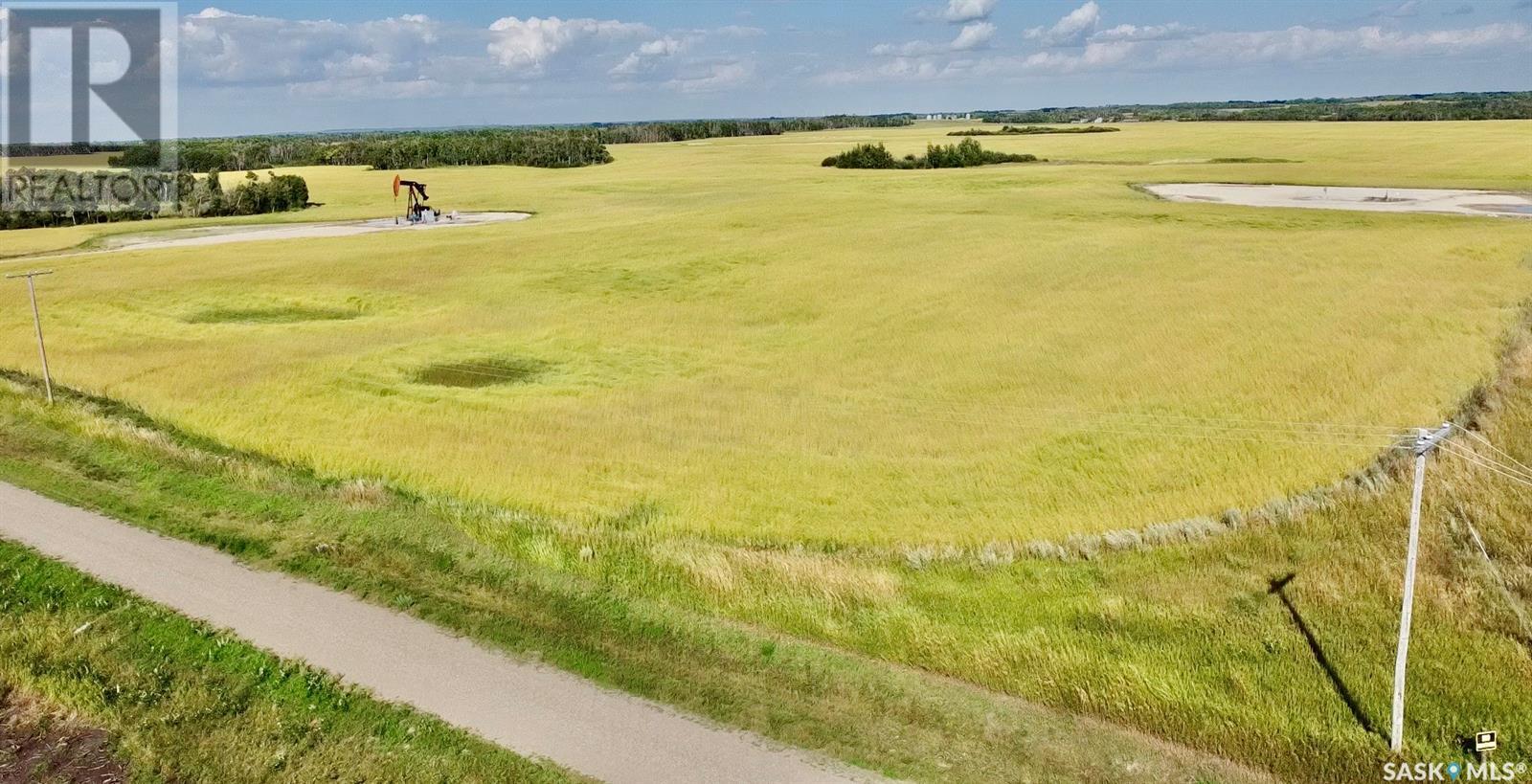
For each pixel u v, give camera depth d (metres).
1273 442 30.08
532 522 26.03
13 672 19.08
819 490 28.69
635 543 24.73
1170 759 16.39
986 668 18.84
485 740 16.81
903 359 42.38
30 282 35.28
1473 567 22.27
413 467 30.20
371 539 24.91
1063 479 28.88
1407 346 38.41
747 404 37.09
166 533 25.17
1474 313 42.53
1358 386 34.28
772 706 17.83
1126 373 37.88
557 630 20.52
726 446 32.50
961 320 48.12
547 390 39.62
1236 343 40.44
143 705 18.00
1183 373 37.22
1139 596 21.66
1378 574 22.03
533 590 22.31
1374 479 26.72
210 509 26.78
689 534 25.66
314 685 18.39
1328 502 25.64
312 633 20.30
